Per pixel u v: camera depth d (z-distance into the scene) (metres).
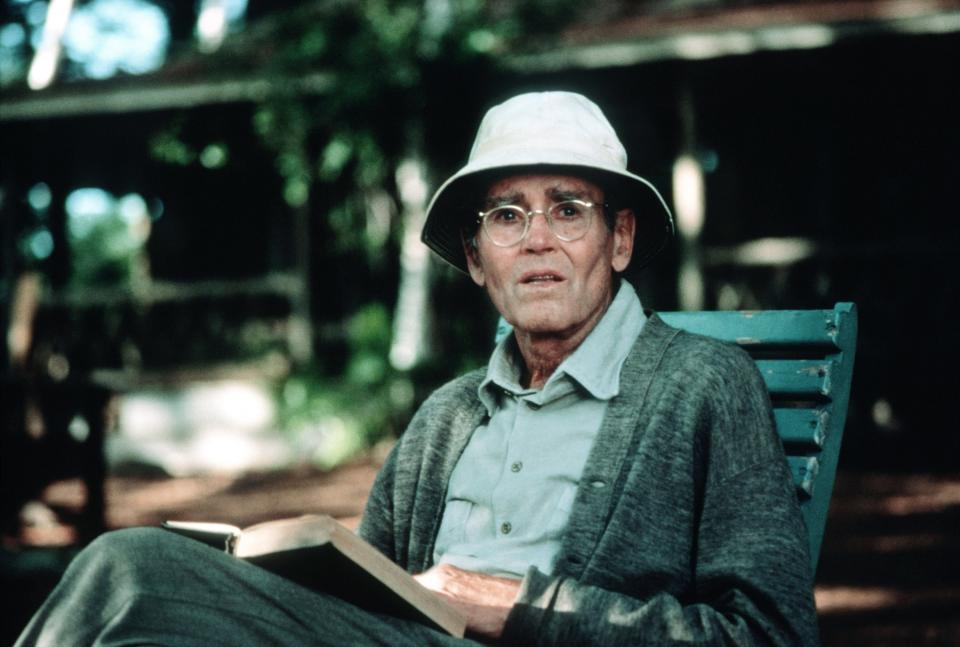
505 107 3.77
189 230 24.11
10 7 42.09
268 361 22.19
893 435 18.06
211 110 22.22
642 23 19.02
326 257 22.98
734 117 20.52
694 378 3.38
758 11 18.45
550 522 3.43
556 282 3.63
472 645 2.93
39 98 21.23
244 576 2.79
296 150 20.94
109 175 24.34
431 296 21.27
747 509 3.20
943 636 7.37
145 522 13.59
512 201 3.67
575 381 3.52
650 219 3.90
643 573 3.22
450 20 19.81
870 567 9.80
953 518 12.20
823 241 19.67
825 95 19.86
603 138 3.72
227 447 20.92
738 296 19.45
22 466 11.66
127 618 2.65
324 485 16.84
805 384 3.88
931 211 19.52
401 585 2.87
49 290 23.05
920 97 19.45
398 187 22.23
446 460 3.77
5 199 22.47
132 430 21.70
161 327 22.92
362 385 20.23
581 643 3.05
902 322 18.61
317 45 20.11
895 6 17.55
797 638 3.04
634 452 3.35
